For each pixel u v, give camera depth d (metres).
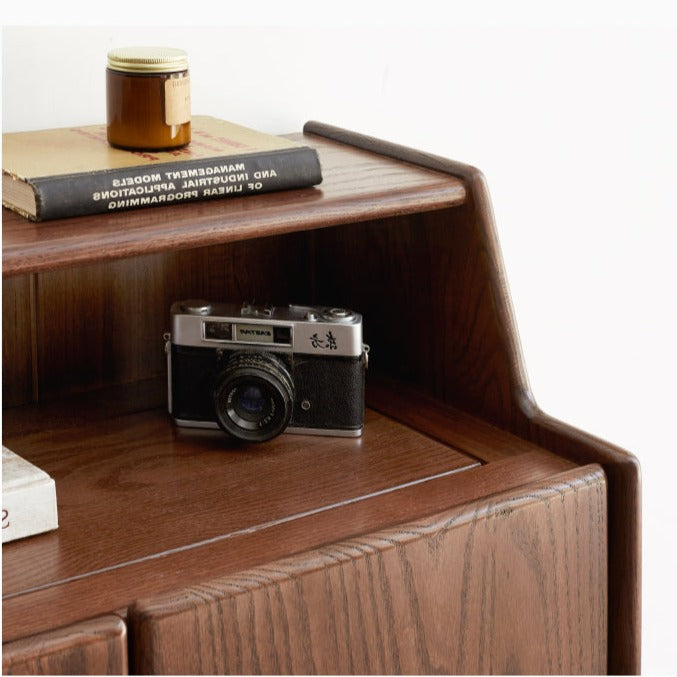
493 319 1.28
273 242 1.49
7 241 1.00
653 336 1.89
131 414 1.35
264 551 1.06
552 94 1.68
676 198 1.84
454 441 1.28
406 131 1.59
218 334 1.27
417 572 1.09
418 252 1.35
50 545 1.07
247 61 1.45
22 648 0.92
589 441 1.22
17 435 1.29
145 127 1.16
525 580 1.16
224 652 1.00
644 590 1.99
